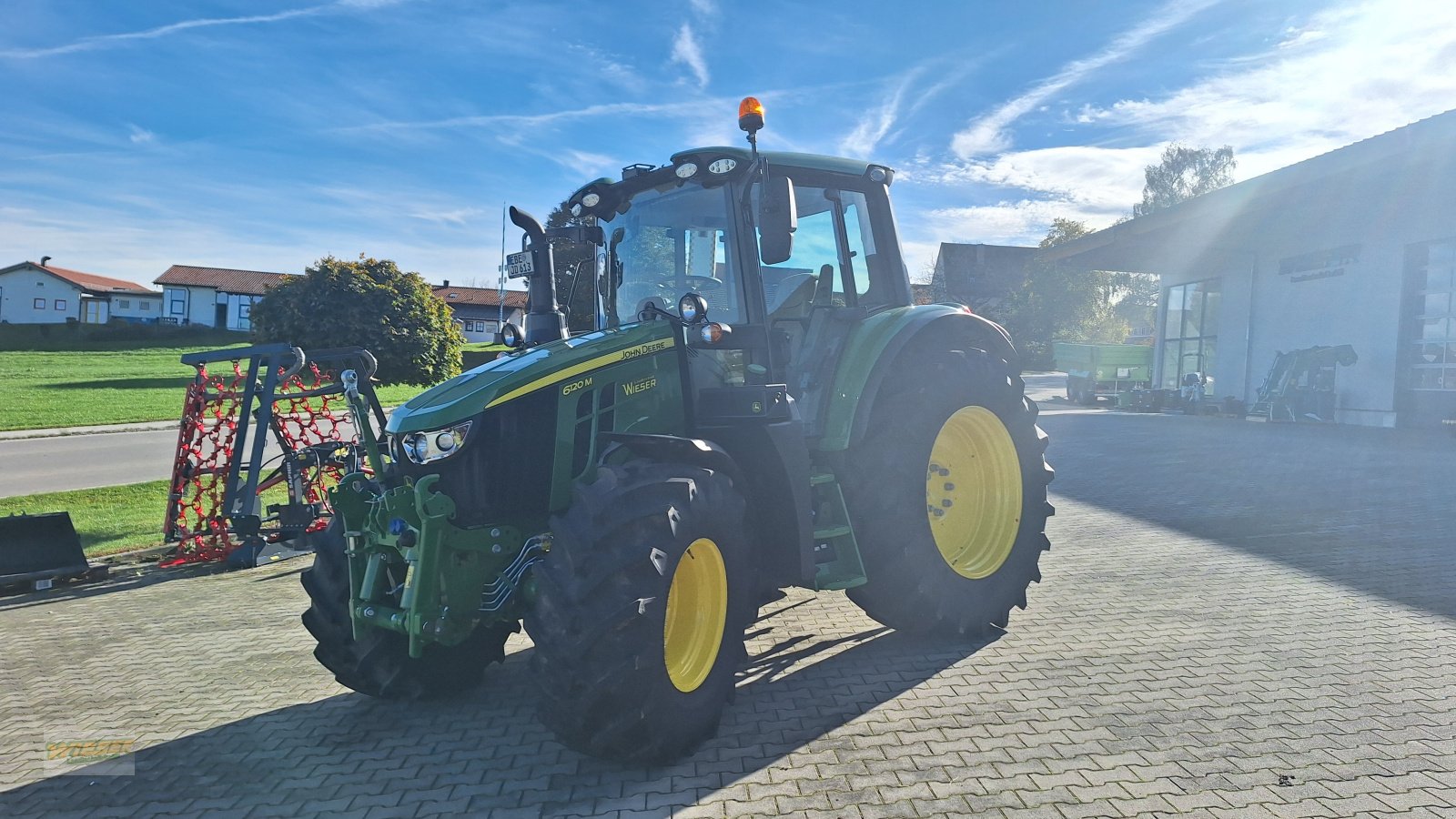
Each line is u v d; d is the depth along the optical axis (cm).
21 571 624
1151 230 1742
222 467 729
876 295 481
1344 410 1641
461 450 332
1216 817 265
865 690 381
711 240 414
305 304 2834
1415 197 1459
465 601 333
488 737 353
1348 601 481
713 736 336
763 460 375
